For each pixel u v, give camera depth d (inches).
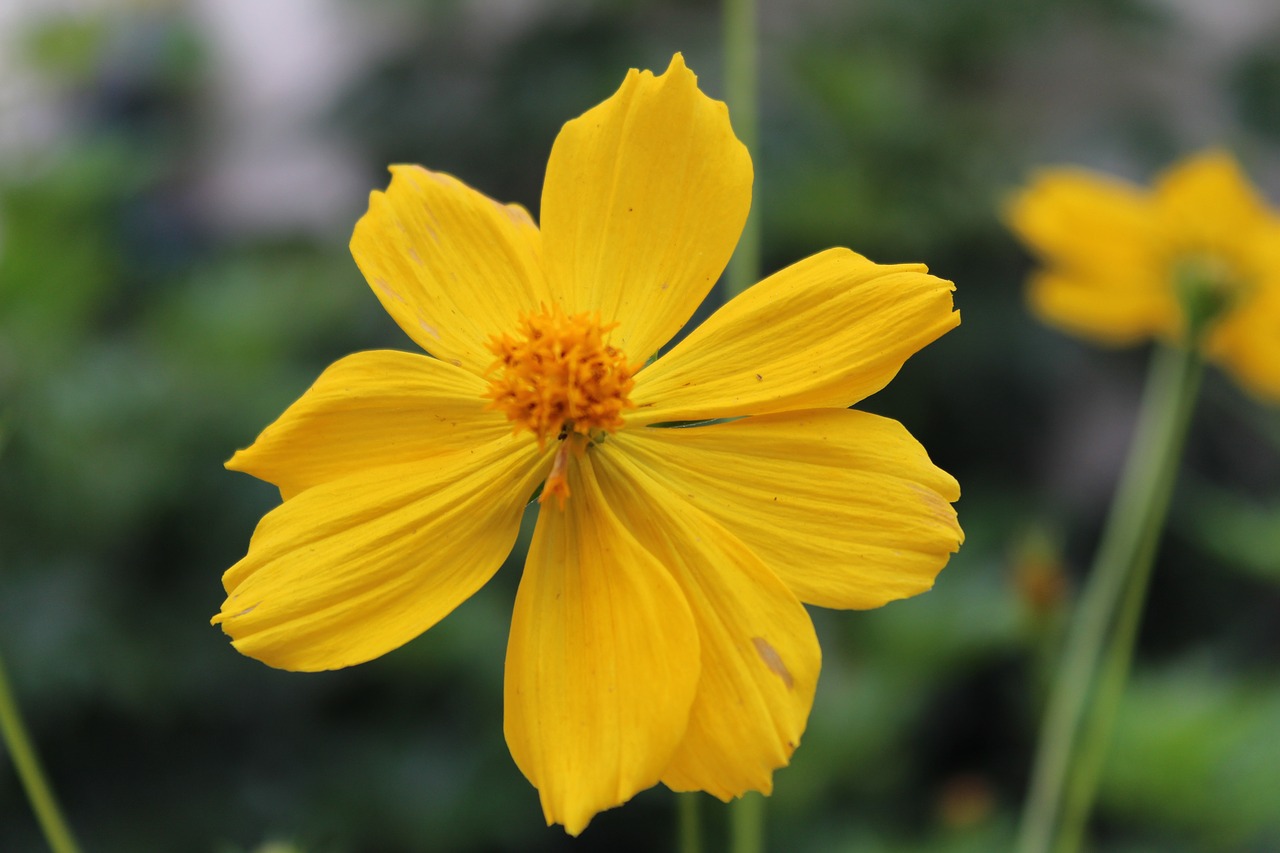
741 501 8.0
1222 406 22.1
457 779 16.4
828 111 19.8
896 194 19.4
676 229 8.3
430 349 8.2
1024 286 19.9
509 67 20.8
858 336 8.0
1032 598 11.6
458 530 8.1
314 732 17.1
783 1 22.7
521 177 21.2
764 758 7.6
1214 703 13.1
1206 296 11.6
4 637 15.4
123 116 25.6
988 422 20.2
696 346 8.2
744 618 7.8
